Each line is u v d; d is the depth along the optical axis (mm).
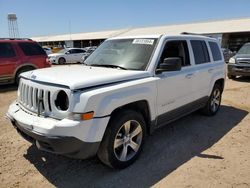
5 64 9680
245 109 7000
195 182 3424
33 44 10539
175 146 4508
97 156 3686
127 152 3811
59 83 3246
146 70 4098
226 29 33500
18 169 3707
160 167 3793
